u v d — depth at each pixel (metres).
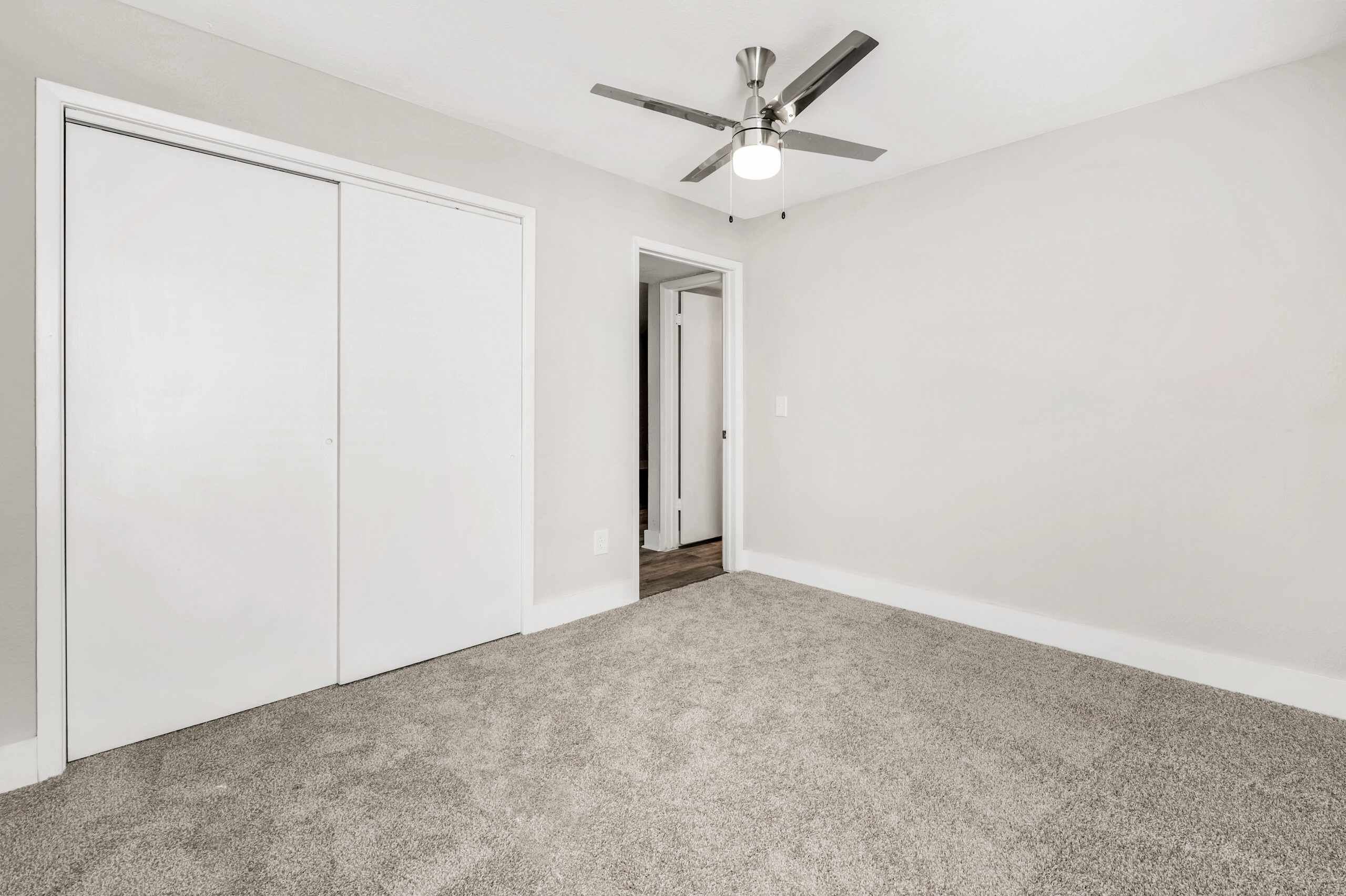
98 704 1.75
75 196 1.69
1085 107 2.36
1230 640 2.20
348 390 2.20
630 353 3.15
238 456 1.99
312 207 2.12
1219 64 2.05
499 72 2.11
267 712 2.00
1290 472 2.07
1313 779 1.65
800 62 2.05
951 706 2.05
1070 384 2.55
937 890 1.24
